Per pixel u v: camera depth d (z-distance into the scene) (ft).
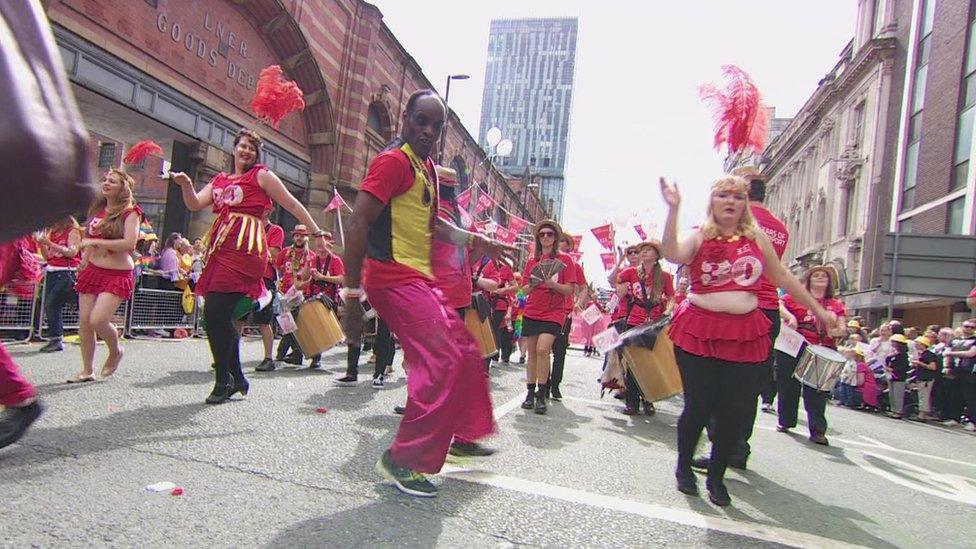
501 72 390.63
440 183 12.14
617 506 9.61
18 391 9.17
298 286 23.27
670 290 21.71
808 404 19.58
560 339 22.68
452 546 7.33
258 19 51.80
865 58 88.63
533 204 202.80
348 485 9.17
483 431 10.10
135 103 39.78
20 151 2.48
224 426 12.05
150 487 8.24
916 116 76.28
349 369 20.62
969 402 35.42
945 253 48.47
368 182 9.17
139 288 29.43
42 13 2.86
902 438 24.82
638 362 18.20
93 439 10.21
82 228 22.07
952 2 68.28
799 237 123.75
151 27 40.73
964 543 9.99
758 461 15.30
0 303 22.53
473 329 18.22
